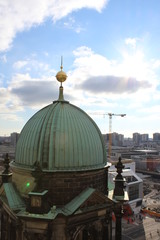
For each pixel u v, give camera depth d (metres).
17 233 29.08
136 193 149.62
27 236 26.44
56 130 30.09
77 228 28.62
